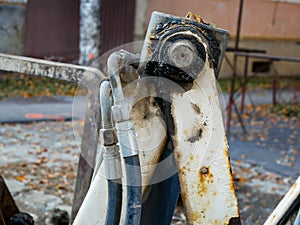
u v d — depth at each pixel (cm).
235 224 156
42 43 1220
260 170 600
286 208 158
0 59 228
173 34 150
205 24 160
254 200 480
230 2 1329
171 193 180
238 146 726
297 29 1457
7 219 259
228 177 156
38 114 847
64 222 365
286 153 702
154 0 1278
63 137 704
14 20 1199
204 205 157
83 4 1059
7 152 604
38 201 430
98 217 168
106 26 1231
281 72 1441
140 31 1276
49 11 1211
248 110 1020
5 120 785
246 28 1363
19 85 1066
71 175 523
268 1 1384
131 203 140
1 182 258
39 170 536
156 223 180
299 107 1089
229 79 1288
